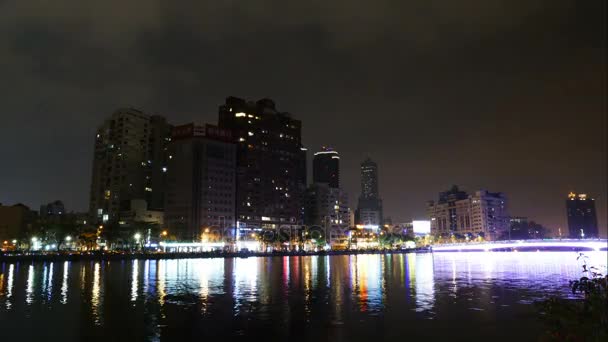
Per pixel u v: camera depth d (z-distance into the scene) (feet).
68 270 371.97
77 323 137.08
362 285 241.14
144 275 314.76
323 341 114.73
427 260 610.65
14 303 176.86
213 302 178.09
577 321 49.67
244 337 119.24
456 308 160.35
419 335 120.37
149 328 129.90
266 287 232.32
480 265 455.63
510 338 116.78
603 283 51.98
